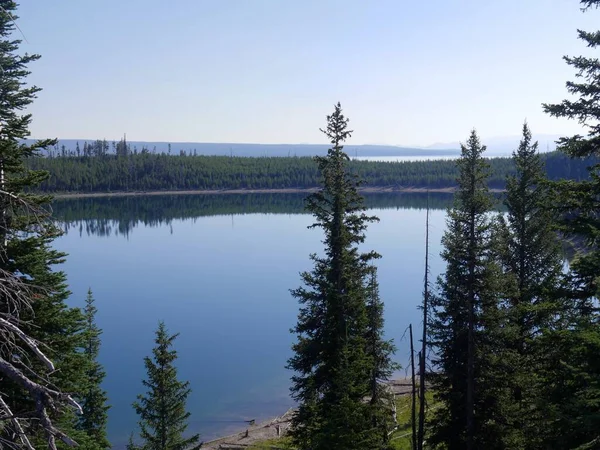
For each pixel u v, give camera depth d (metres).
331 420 16.66
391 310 63.25
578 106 12.41
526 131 20.89
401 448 25.72
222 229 153.00
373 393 22.70
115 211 184.38
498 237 18.47
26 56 18.73
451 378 19.03
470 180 17.72
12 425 6.88
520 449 17.47
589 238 12.49
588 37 12.16
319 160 20.59
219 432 35.94
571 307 13.74
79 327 13.23
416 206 194.00
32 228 12.24
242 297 74.50
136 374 45.72
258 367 47.59
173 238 136.38
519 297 19.89
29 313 11.78
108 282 84.69
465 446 18.72
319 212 20.77
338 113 20.30
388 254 103.25
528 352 19.05
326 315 19.50
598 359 11.16
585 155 13.05
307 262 102.94
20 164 12.12
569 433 12.13
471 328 17.83
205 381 44.28
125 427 36.34
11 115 16.62
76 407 6.12
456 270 18.09
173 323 61.41
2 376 10.88
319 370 19.80
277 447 31.75
